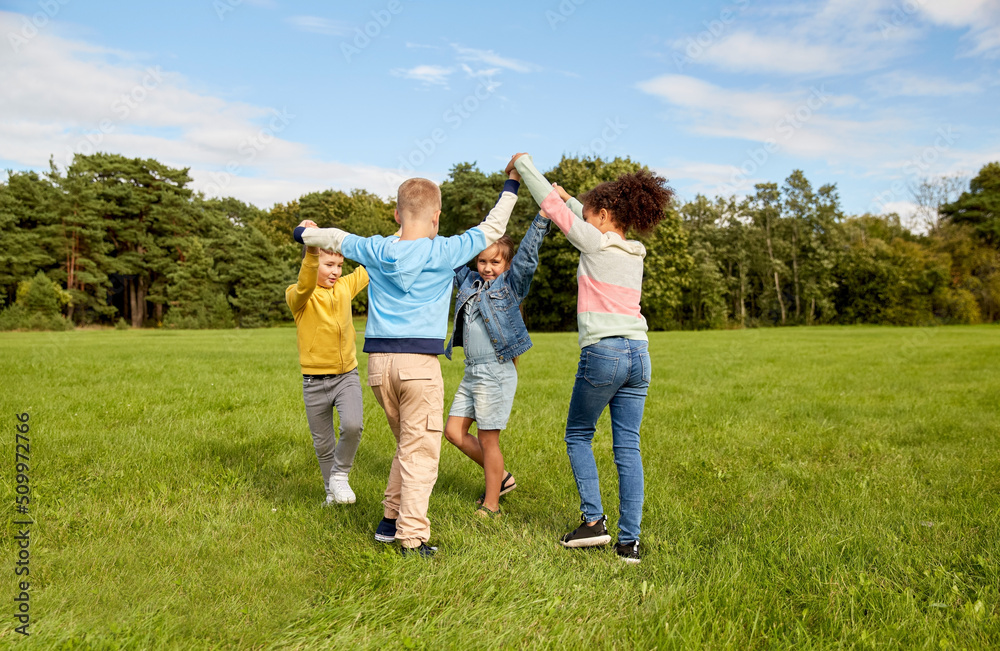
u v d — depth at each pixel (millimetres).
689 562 2750
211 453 4605
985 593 2480
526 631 2178
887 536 3088
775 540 2986
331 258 3377
